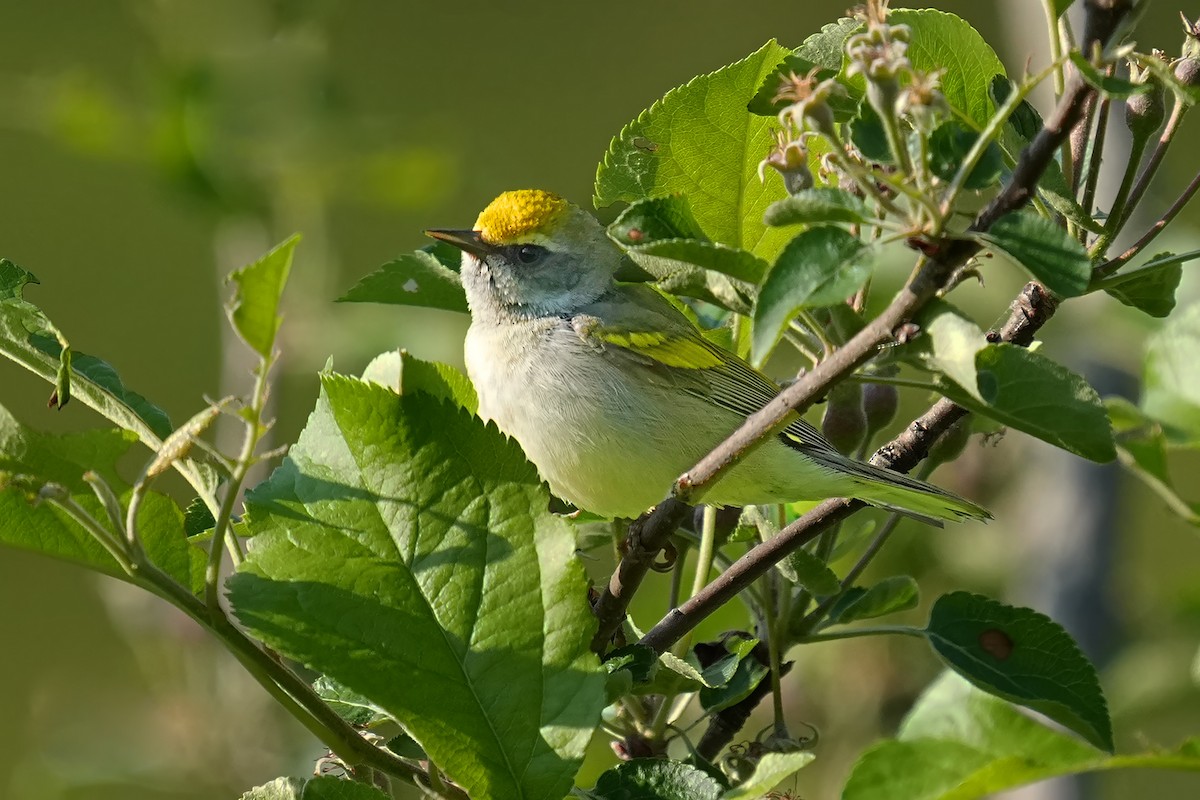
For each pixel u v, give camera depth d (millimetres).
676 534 7809
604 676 5305
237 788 10789
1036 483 11750
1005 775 4703
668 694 6504
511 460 5539
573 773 5168
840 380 5281
